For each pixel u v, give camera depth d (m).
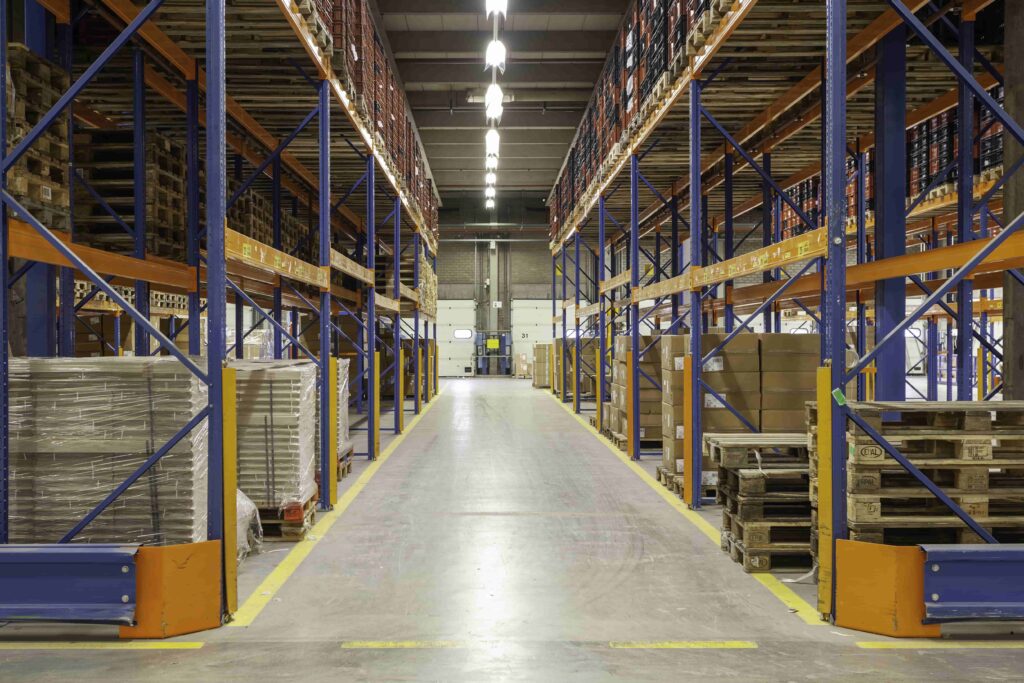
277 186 9.64
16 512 4.46
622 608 4.62
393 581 5.17
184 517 4.52
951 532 4.73
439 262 33.03
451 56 17.33
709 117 7.18
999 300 14.60
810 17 6.04
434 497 7.95
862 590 4.17
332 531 6.53
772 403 7.50
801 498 5.37
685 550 5.93
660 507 7.47
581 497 7.95
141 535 4.50
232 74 7.53
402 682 3.54
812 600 4.74
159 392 4.51
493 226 31.69
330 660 3.80
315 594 4.89
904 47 6.46
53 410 4.48
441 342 32.94
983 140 9.63
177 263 6.28
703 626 4.29
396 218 13.11
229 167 11.21
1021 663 3.71
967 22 6.53
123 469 4.50
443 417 16.03
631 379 10.55
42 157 4.62
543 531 6.54
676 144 10.21
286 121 9.10
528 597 4.84
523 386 26.97
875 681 3.51
